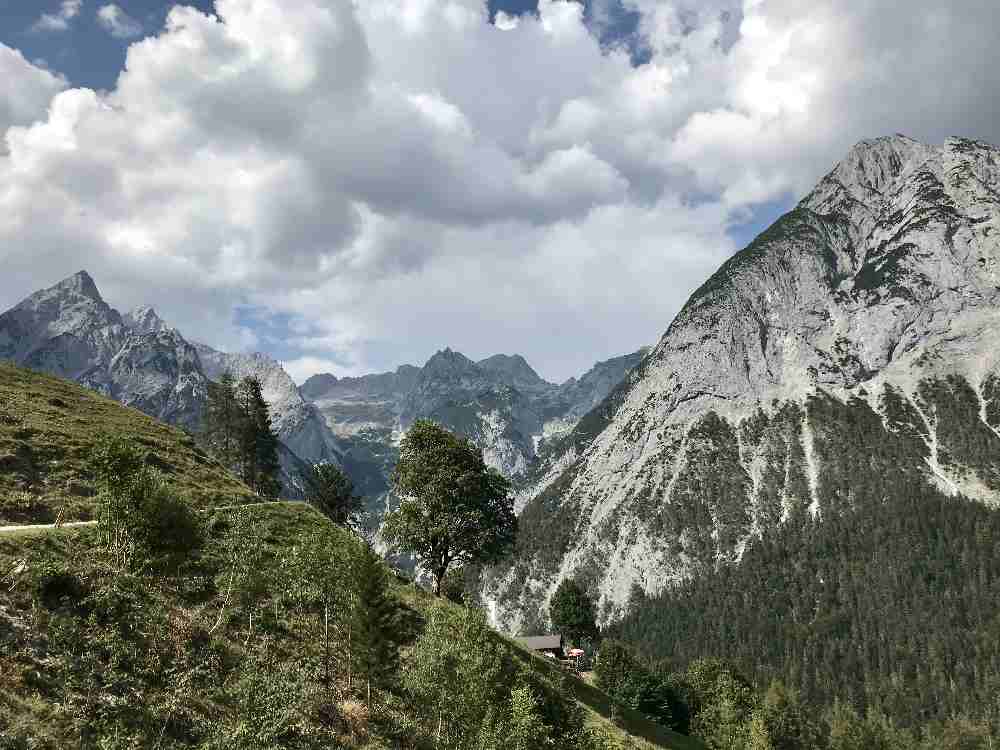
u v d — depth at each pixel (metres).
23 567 34.47
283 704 33.09
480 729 39.12
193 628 38.53
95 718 27.95
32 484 55.03
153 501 39.84
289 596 45.78
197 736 29.97
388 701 42.56
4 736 24.20
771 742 109.88
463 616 50.38
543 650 129.00
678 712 118.44
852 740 144.62
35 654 29.42
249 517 56.41
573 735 49.53
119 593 36.56
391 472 82.69
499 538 80.06
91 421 75.12
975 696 197.25
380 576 43.94
